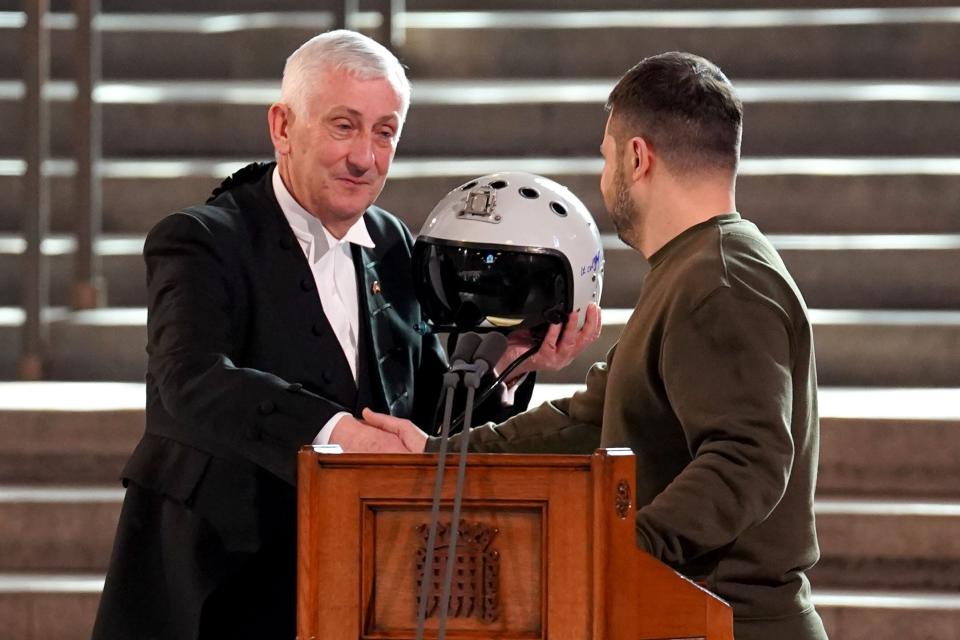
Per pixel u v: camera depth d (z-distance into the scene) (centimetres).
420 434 857
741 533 789
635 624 671
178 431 960
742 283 775
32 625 1498
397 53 2278
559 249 963
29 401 1705
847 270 1911
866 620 1442
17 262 2019
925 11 2352
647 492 815
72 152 2223
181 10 2627
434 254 977
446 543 685
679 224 834
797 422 802
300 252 979
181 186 2070
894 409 1639
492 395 1033
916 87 2186
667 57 852
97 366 1877
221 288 942
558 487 675
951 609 1437
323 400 877
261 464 875
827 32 2273
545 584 675
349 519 689
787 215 2005
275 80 2388
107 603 956
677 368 771
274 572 970
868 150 2125
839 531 1527
